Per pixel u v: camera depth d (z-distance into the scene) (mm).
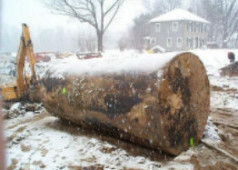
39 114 6219
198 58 3607
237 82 10914
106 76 3748
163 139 3150
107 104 3605
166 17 42781
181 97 3344
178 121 3334
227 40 45469
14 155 3684
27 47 6551
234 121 5320
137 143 3668
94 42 36812
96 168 3125
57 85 4523
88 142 3859
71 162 3338
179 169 3061
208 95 3910
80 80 4125
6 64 15328
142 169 3090
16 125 5340
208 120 4648
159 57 3383
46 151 3758
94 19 31781
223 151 3488
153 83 3121
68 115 4465
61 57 25219
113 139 3990
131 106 3311
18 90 6898
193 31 43219
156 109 3061
